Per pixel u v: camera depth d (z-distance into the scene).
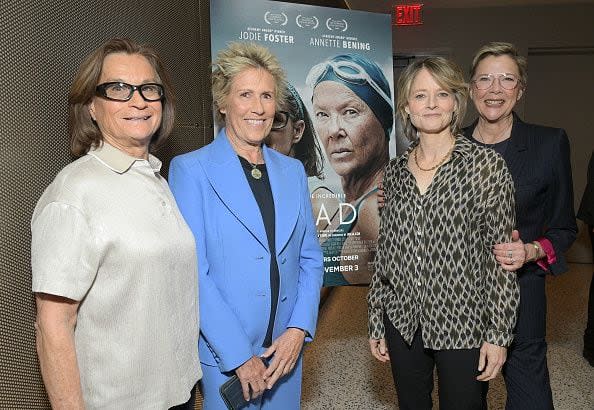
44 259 1.08
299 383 1.78
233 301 1.59
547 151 1.90
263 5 2.56
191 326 1.37
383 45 2.83
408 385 1.81
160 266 1.23
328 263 2.71
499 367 1.65
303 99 2.66
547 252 1.86
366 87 2.78
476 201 1.61
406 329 1.74
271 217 1.67
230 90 1.63
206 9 2.67
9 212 1.31
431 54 6.68
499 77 1.91
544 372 1.95
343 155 2.73
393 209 1.76
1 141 1.28
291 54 2.63
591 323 3.48
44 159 1.44
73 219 1.10
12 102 1.31
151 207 1.26
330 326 4.38
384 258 1.80
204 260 1.55
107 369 1.17
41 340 1.10
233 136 1.68
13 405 1.33
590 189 3.51
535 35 6.52
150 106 1.32
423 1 6.30
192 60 2.49
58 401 1.10
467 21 6.61
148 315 1.21
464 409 1.69
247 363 1.54
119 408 1.19
